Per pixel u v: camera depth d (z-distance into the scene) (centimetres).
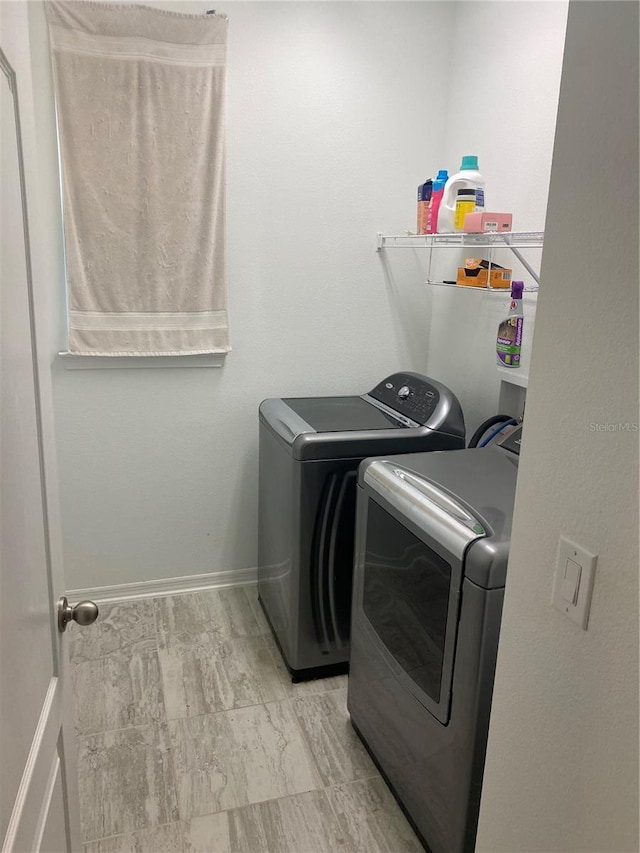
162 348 248
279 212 253
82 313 236
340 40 243
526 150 214
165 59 224
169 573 278
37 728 85
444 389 229
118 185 229
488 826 112
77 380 246
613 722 82
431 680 153
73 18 213
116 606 269
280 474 224
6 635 70
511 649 102
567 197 83
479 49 237
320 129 249
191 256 242
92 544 264
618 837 81
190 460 267
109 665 231
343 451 208
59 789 99
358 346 276
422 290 278
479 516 145
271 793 179
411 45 251
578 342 83
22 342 81
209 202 239
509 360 214
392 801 178
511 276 225
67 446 251
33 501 86
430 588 150
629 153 73
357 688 196
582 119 80
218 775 185
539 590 94
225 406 266
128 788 179
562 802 92
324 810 175
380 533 174
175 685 221
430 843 159
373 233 265
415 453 204
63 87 217
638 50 71
